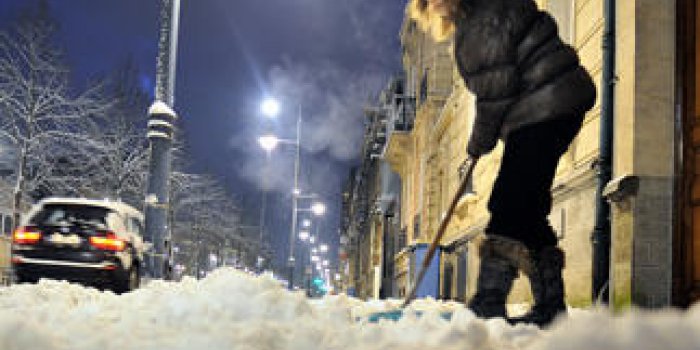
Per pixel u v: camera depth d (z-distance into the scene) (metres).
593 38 8.38
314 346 2.77
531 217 4.26
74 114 25.45
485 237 4.32
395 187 36.78
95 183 28.62
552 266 4.22
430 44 24.33
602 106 7.43
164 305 3.72
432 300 7.30
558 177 9.41
